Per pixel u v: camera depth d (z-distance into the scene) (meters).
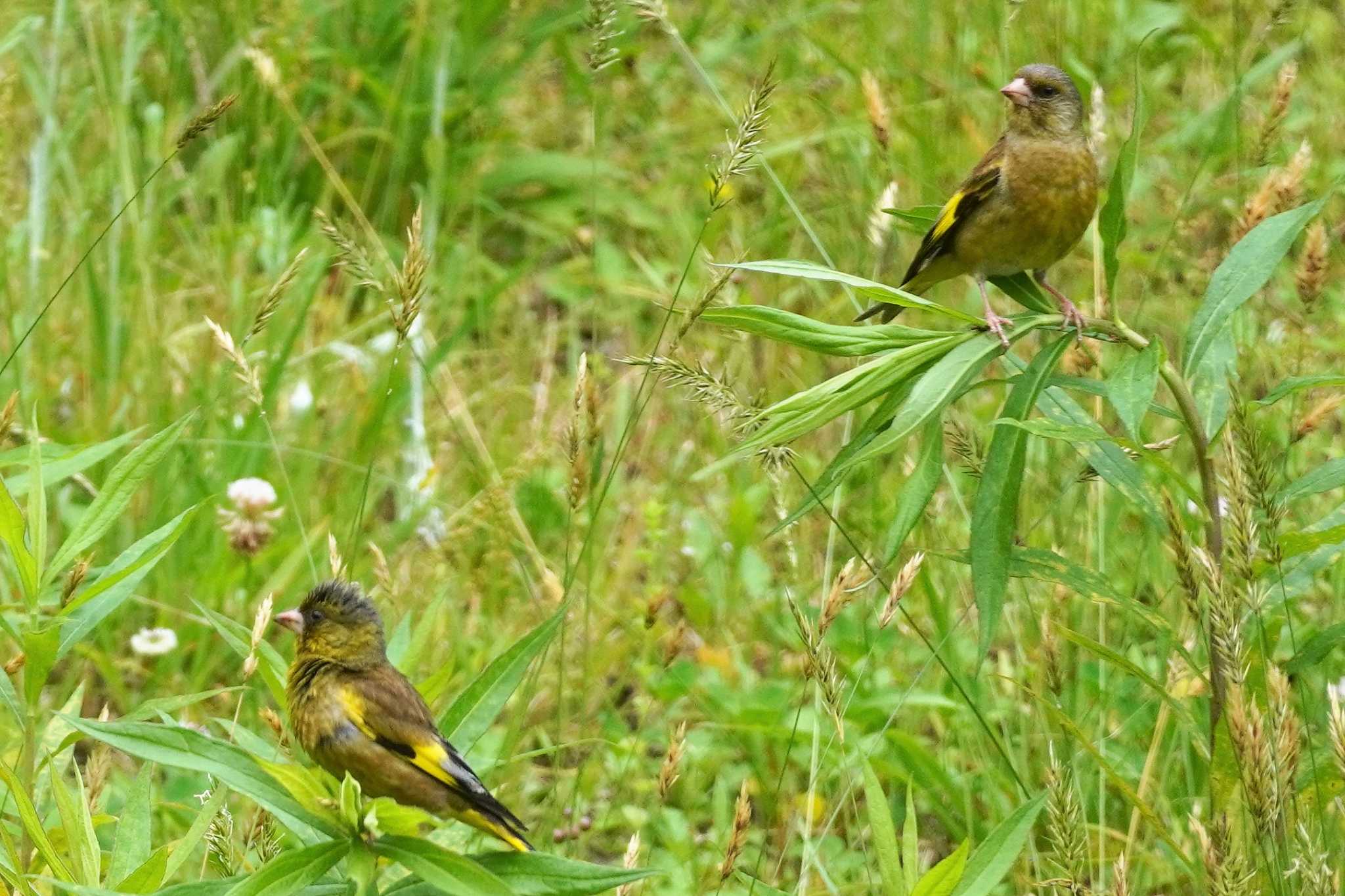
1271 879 6.95
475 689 7.01
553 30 16.00
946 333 7.52
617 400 14.08
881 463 12.38
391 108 15.47
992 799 9.51
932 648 8.57
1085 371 9.73
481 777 7.67
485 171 15.96
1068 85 9.28
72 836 6.75
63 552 6.96
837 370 13.29
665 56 17.27
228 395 12.43
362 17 16.17
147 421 12.38
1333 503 11.59
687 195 16.09
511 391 13.90
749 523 11.98
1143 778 8.94
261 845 7.22
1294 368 11.49
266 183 15.13
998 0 15.16
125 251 13.69
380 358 13.59
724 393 8.20
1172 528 7.30
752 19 17.02
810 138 14.88
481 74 16.14
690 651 11.91
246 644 7.12
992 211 9.36
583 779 10.43
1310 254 9.02
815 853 8.47
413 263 8.16
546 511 12.67
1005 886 9.41
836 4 16.66
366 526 12.59
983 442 11.85
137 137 15.12
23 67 14.92
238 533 11.14
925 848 10.20
